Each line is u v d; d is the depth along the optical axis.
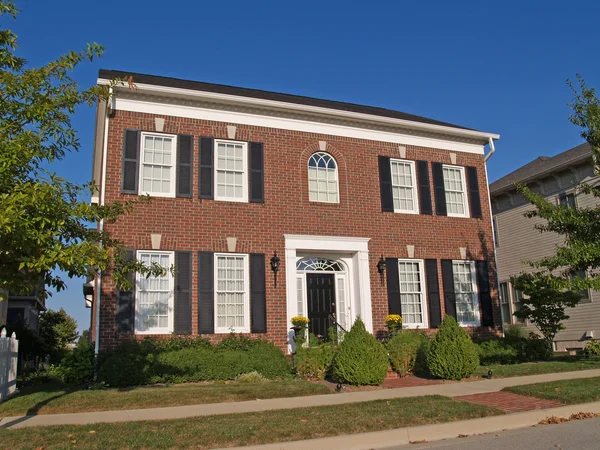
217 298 14.50
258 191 15.44
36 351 20.69
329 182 16.67
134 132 14.42
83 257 7.61
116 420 8.27
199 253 14.40
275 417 8.23
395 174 17.70
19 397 10.37
